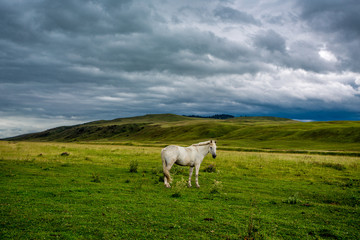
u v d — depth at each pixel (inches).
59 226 246.2
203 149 528.4
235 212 327.6
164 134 6510.8
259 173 779.4
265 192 493.4
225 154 1469.0
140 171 722.8
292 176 738.8
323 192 506.6
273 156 1326.3
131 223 265.0
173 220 281.7
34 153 1112.2
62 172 625.9
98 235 230.4
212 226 269.0
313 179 692.7
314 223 302.0
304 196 470.9
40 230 233.9
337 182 646.5
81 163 831.1
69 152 1226.0
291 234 261.9
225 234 248.2
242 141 3772.1
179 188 422.0
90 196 377.4
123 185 486.9
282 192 500.1
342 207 384.5
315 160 1144.2
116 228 249.0
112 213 294.8
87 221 264.2
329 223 304.3
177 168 749.9
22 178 510.6
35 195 366.9
